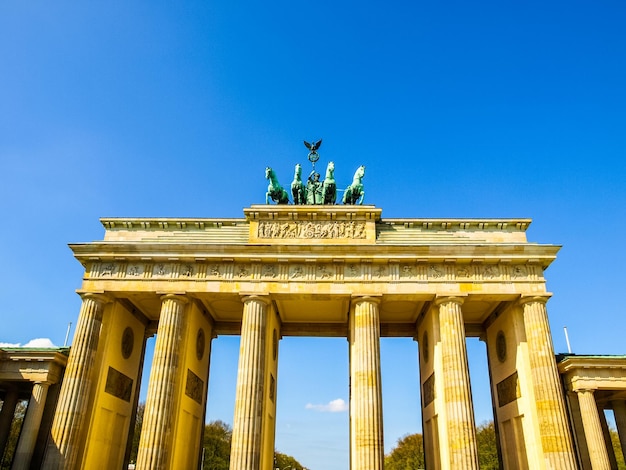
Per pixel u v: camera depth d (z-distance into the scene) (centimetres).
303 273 7025
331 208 7356
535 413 6412
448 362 6538
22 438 6550
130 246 7081
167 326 6769
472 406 6338
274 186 7944
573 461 5978
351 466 6562
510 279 6912
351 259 6975
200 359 7825
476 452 6081
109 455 7131
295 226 7356
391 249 6962
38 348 7119
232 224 7550
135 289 6962
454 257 6919
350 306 7269
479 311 7900
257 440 6206
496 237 7425
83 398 6488
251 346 6625
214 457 18450
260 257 7000
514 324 7019
